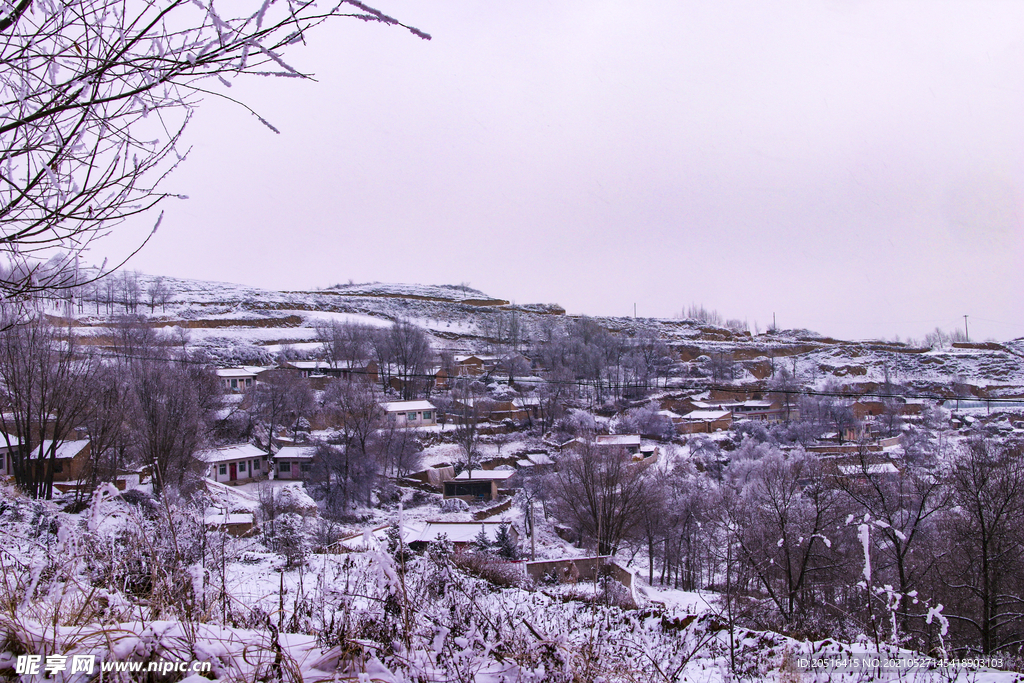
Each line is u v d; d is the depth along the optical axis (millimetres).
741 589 16109
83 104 1963
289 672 2504
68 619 3119
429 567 4754
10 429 23969
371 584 4070
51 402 21656
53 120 2045
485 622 3900
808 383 73938
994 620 15359
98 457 22516
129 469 25172
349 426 41531
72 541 3811
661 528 27828
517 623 4707
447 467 42625
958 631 16500
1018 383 73438
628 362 73125
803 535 17781
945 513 19359
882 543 18156
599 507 23469
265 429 44188
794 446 45938
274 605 4496
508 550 19781
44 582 3443
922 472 22516
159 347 42719
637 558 33094
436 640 3131
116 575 3758
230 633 2912
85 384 23453
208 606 3668
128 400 25328
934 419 52500
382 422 44438
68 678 2340
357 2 1984
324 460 37469
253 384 50125
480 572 10578
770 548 18125
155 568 3510
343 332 66000
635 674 4320
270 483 38094
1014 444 21953
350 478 36812
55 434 21969
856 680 5137
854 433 52438
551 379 58312
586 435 27625
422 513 36531
